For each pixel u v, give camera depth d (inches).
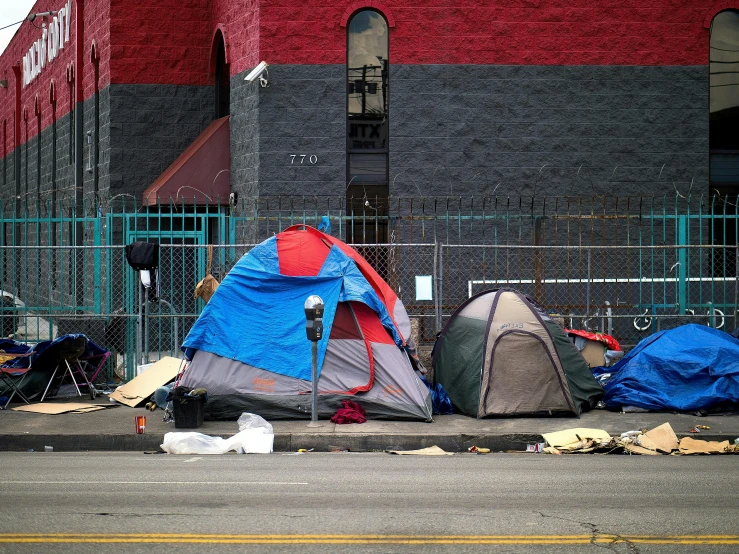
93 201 856.3
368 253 714.2
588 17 722.8
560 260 717.3
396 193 711.7
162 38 800.9
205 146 755.4
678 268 716.7
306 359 498.6
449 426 472.1
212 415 493.4
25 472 374.0
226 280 511.8
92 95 868.0
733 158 743.7
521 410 491.8
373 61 719.1
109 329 609.6
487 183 716.7
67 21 967.6
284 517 290.7
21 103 1347.2
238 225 733.9
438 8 714.2
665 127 728.3
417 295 583.2
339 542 262.2
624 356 566.3
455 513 296.8
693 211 729.0
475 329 511.2
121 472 374.0
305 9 707.4
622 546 259.3
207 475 366.0
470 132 716.0
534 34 719.7
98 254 759.1
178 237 745.6
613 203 724.0
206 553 251.6
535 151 719.7
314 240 525.7
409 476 364.2
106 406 526.0
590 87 723.4
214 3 799.7
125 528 277.3
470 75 716.0
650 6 725.9
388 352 500.4
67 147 994.1
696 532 274.2
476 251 713.6
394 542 262.4
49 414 503.5
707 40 730.8
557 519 289.1
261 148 706.2
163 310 761.0
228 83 799.7
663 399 501.7
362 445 451.5
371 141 720.3
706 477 364.2
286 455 430.3
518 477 362.9
